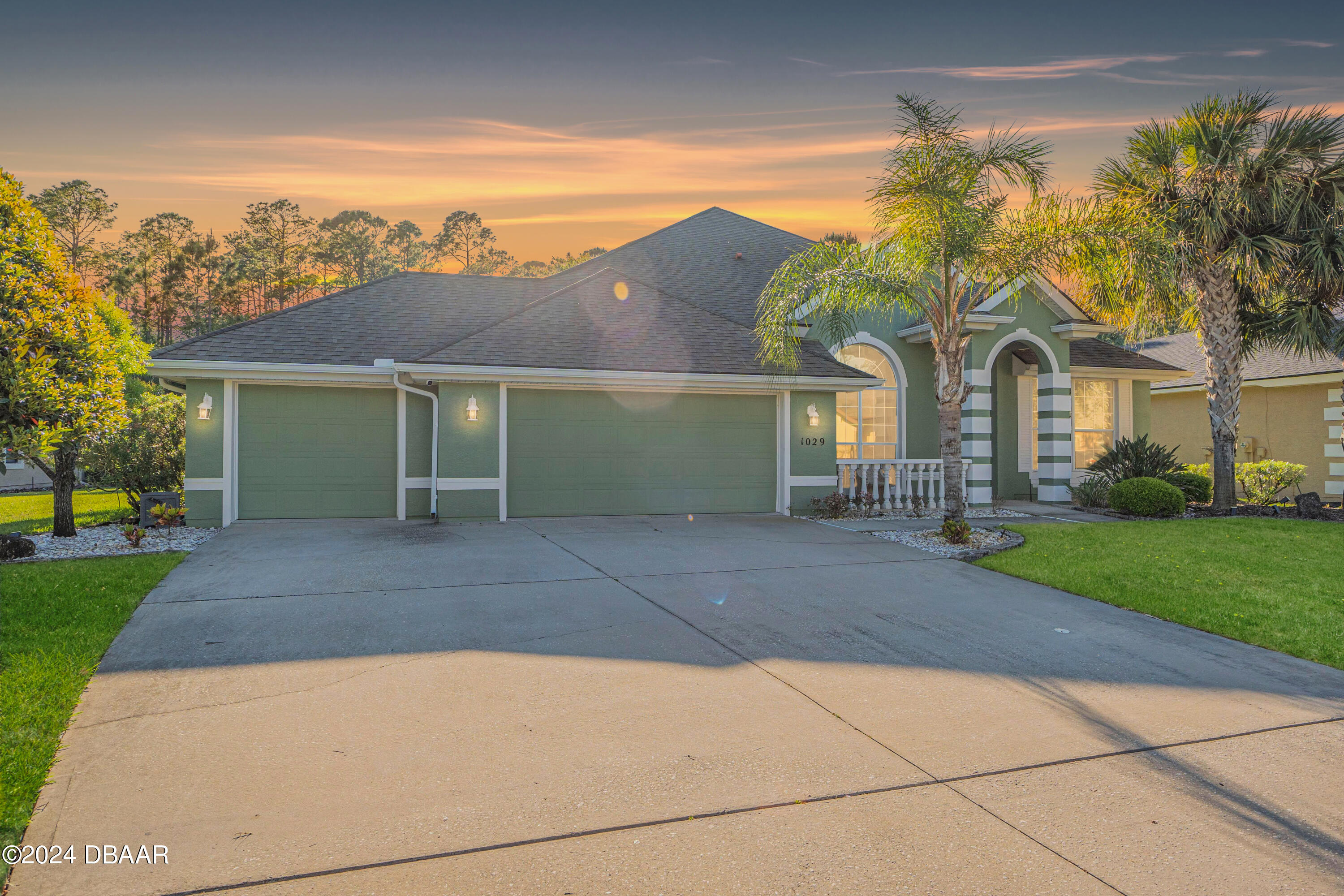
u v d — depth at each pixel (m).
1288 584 9.16
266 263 72.31
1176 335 27.86
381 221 79.88
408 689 5.52
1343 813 3.95
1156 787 4.21
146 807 3.82
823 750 4.62
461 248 81.56
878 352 18.25
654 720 5.04
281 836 3.57
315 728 4.82
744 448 15.62
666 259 21.19
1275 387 22.27
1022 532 13.16
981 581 9.50
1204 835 3.72
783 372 14.98
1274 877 3.37
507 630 7.03
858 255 13.00
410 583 8.78
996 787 4.18
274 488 14.00
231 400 13.59
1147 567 10.05
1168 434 25.58
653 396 15.05
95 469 14.05
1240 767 4.48
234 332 14.38
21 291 10.35
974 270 12.24
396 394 14.49
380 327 15.53
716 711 5.22
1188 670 6.27
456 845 3.52
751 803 3.96
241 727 4.81
